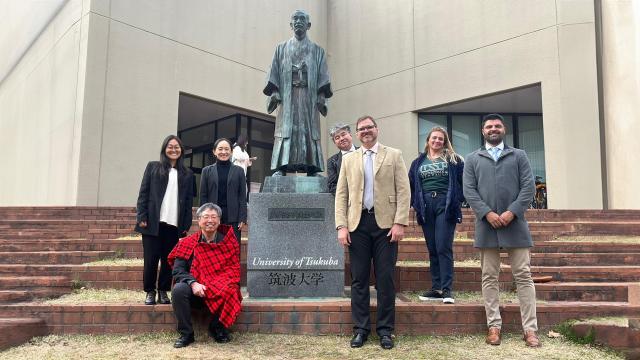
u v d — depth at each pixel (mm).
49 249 6492
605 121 10516
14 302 4840
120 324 4430
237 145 8781
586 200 10367
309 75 5711
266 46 13664
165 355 3852
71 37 10930
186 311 4117
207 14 12461
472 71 12219
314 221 5074
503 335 4344
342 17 14945
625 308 4441
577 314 4434
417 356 3807
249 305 4477
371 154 4332
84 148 10086
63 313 4414
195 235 4465
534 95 12023
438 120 13461
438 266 5016
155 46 11406
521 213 4055
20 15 14500
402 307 4434
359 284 4191
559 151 10742
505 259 5957
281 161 5539
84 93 10156
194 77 12070
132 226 7879
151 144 11141
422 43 13172
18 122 13656
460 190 4898
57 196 10742
